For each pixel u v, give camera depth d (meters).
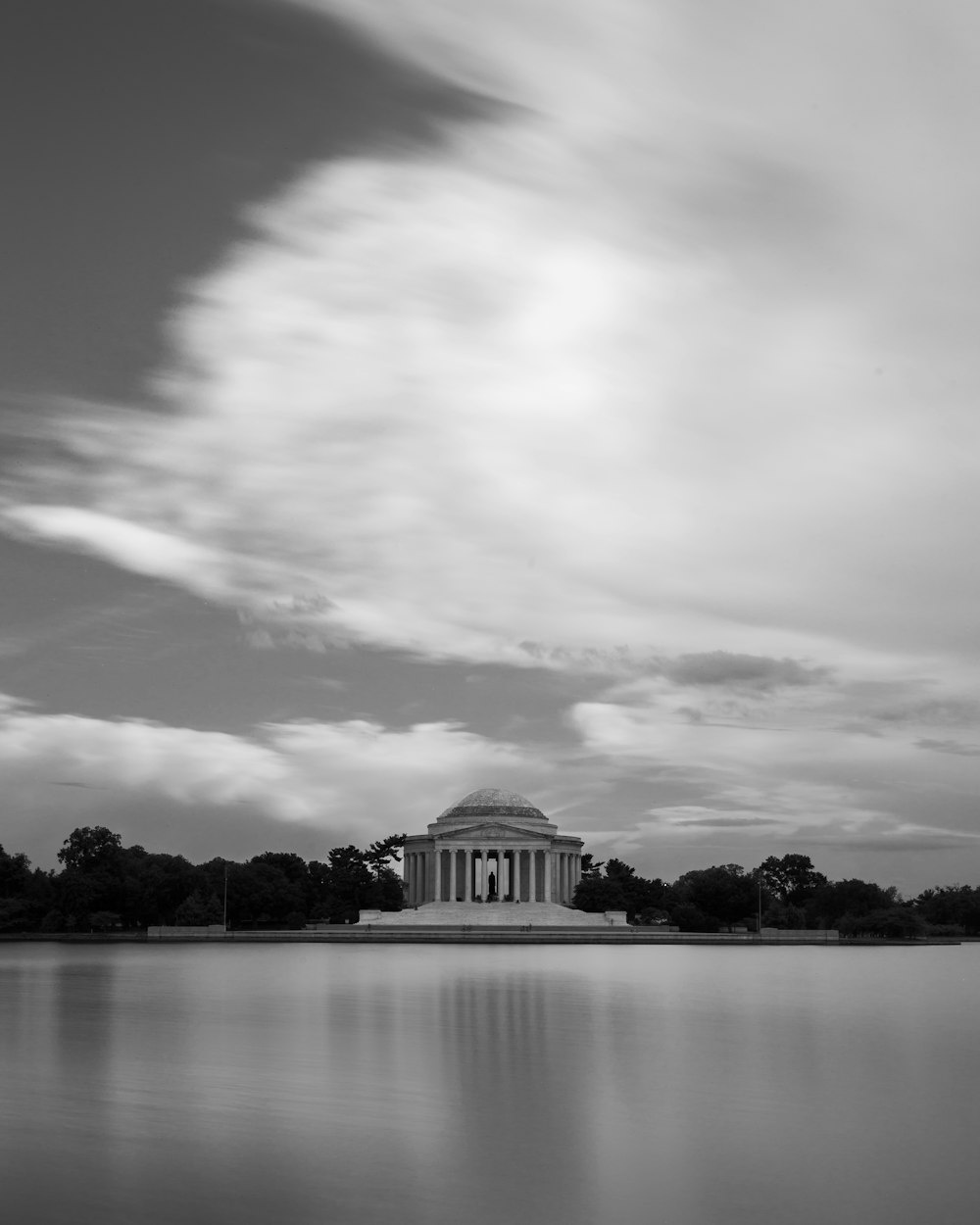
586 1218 48.03
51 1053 81.69
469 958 191.00
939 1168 53.91
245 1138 58.53
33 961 180.75
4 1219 47.97
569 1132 59.69
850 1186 51.59
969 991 132.25
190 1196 50.47
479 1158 55.34
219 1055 80.69
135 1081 71.50
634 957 197.75
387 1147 57.09
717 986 136.00
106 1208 49.12
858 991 131.88
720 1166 54.22
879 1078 73.38
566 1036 90.25
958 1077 73.81
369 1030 92.94
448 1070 75.19
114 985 133.50
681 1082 71.75
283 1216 48.34
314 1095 67.62
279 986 131.62
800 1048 85.62
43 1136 58.84
